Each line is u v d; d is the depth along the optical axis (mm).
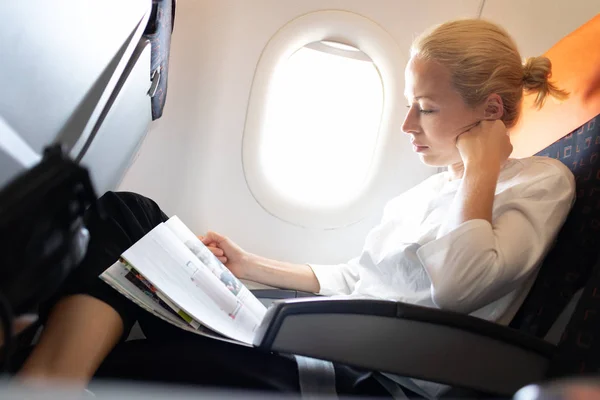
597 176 1091
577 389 416
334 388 863
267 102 1718
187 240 1126
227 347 927
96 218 1008
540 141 1360
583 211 1090
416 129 1241
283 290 1482
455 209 1071
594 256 1049
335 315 785
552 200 1102
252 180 1754
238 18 1676
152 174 1744
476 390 828
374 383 937
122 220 1056
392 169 1794
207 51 1690
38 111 575
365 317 792
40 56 564
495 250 1004
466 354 822
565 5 1825
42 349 828
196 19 1675
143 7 885
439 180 1397
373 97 1775
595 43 1222
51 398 427
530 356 857
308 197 1788
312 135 1788
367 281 1312
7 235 432
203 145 1735
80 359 823
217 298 1010
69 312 866
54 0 566
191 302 937
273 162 1767
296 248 1827
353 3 1688
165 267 966
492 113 1185
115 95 844
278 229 1810
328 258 1844
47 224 479
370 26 1695
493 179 1079
